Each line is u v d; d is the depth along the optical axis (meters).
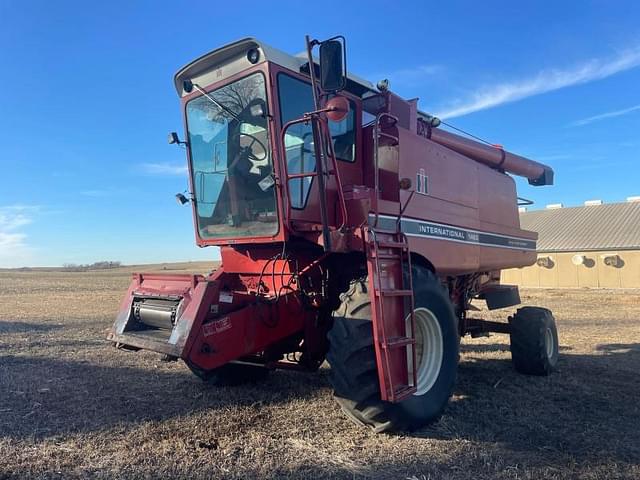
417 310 4.81
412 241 5.45
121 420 5.00
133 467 3.88
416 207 5.61
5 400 5.67
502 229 7.85
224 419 5.04
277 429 4.77
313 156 5.16
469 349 9.59
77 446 4.31
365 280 4.61
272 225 5.04
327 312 5.50
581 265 36.25
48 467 3.87
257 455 4.14
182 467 3.89
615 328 12.78
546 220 42.69
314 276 5.49
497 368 7.81
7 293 28.38
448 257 6.17
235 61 5.10
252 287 5.70
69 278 49.84
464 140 7.66
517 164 8.80
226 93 5.25
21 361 7.91
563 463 4.08
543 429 4.89
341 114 4.21
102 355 8.44
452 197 6.43
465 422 5.09
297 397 5.86
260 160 5.11
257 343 5.12
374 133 4.95
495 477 3.78
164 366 7.52
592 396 6.13
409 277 4.61
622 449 4.40
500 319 15.05
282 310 5.32
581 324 13.70
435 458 4.12
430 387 4.93
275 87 4.83
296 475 3.76
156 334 5.17
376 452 4.22
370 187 5.62
